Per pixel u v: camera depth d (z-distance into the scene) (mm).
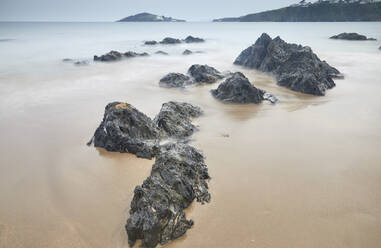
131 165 15609
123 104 18688
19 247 10359
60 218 11742
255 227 10883
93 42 98250
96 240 10500
